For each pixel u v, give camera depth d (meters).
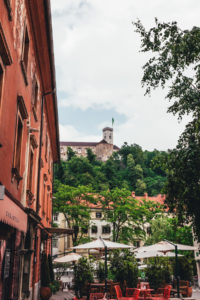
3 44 6.35
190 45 10.77
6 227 7.57
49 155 23.47
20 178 9.16
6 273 7.72
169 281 17.19
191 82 12.12
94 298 13.14
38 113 14.80
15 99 8.47
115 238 44.62
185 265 19.52
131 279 14.60
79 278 14.69
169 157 12.14
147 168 122.94
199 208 11.91
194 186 11.42
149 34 11.60
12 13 7.88
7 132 7.46
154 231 42.12
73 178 74.12
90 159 129.25
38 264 15.73
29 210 9.97
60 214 56.44
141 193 93.81
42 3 10.57
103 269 16.81
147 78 12.04
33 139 12.37
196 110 11.87
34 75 12.90
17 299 9.48
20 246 10.50
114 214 43.84
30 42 11.50
